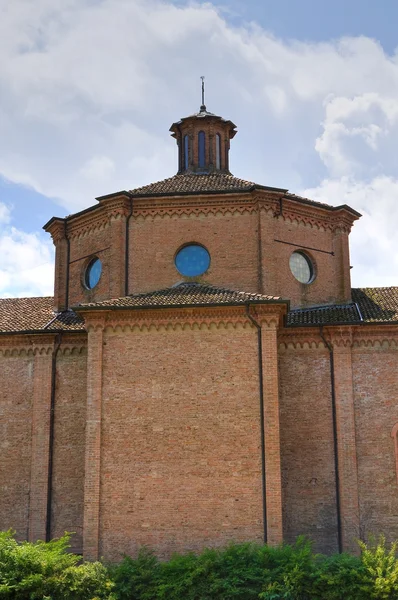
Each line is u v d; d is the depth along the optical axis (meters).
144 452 25.14
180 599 21.45
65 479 28.38
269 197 30.12
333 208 32.34
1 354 29.95
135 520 24.62
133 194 30.34
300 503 27.72
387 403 28.41
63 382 29.23
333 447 28.14
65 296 32.66
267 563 22.41
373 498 27.58
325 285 31.84
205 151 35.59
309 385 28.67
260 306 25.73
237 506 24.52
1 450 29.08
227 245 30.00
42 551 22.75
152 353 25.92
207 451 25.03
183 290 28.58
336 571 22.28
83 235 32.38
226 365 25.66
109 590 21.83
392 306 30.66
